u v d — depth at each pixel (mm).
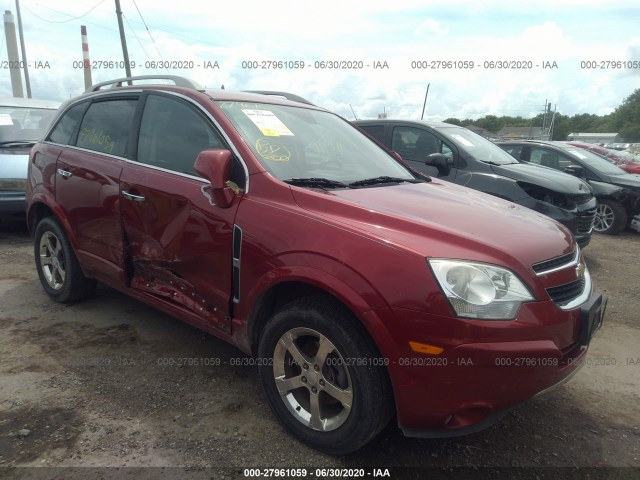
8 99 7836
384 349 2164
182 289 3092
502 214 2838
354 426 2314
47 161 4133
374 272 2195
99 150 3721
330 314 2334
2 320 3955
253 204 2689
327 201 2551
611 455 2637
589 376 3494
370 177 3344
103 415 2748
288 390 2613
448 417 2170
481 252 2258
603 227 8789
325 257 2332
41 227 4246
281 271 2467
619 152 11461
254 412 2842
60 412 2760
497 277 2188
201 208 2873
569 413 3020
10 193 6305
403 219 2400
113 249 3514
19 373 3154
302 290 2621
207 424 2715
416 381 2139
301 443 2576
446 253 2209
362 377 2246
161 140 3307
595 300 2590
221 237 2770
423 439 2684
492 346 2078
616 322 4527
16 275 5098
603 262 6762
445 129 6664
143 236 3256
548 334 2219
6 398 2875
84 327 3865
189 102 3230
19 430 2588
